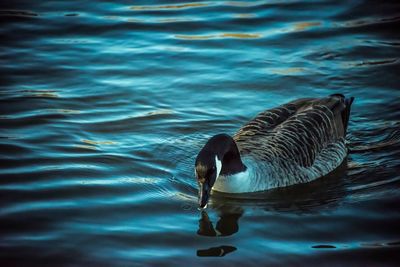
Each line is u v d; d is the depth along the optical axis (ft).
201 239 40.57
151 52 65.31
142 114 55.47
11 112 55.06
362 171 48.26
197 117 55.11
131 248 39.55
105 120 54.44
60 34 68.64
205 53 64.95
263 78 60.64
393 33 67.05
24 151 49.60
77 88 59.26
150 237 40.68
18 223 41.63
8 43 66.74
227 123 54.24
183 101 57.52
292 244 39.96
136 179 46.96
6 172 46.98
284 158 47.55
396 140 51.70
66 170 47.52
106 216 42.70
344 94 58.03
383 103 56.49
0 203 43.55
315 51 64.75
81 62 63.67
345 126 51.78
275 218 43.04
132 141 51.70
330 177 48.60
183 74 61.57
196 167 43.04
